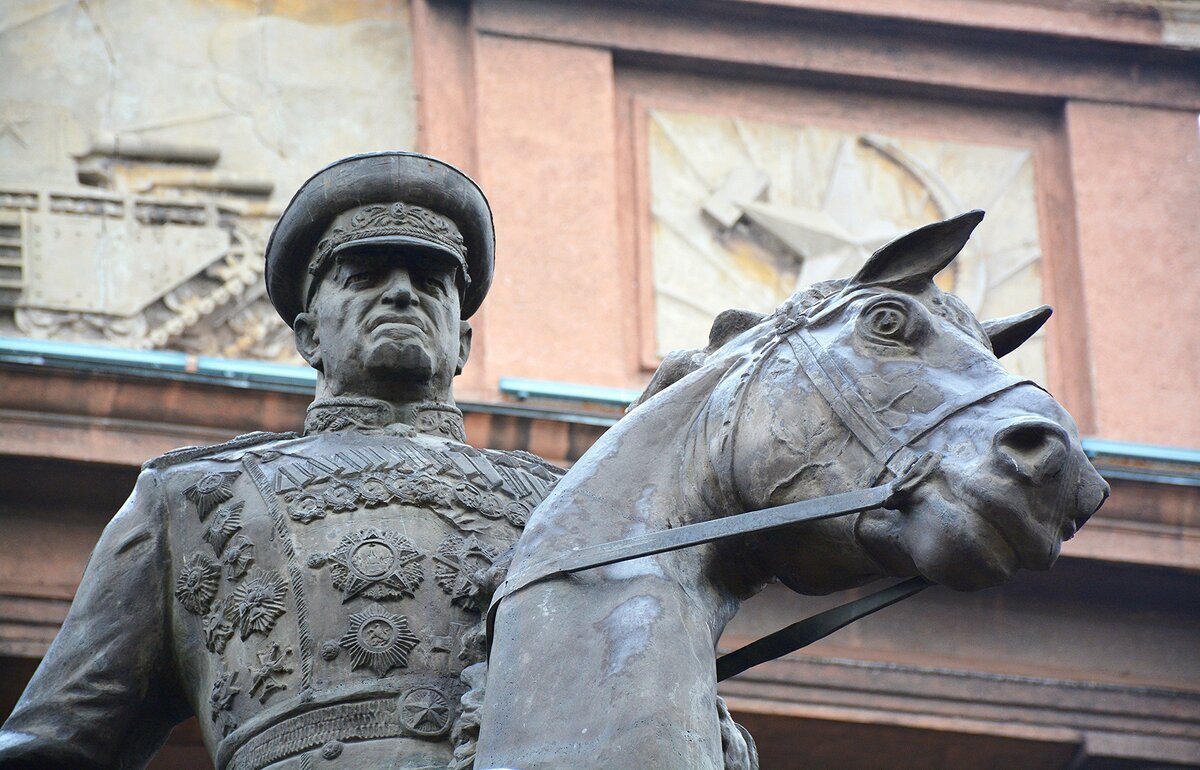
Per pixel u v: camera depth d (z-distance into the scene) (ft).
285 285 12.16
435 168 11.95
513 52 41.16
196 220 38.06
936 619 37.78
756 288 40.57
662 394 10.49
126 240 37.58
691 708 9.34
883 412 9.79
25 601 34.37
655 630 9.52
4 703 34.27
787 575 10.15
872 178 41.98
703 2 42.27
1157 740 37.52
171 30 39.88
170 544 11.21
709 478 10.09
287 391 35.27
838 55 42.63
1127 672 38.06
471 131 40.45
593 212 40.24
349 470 11.15
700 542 9.68
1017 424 9.43
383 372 11.67
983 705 37.11
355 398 11.70
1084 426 40.81
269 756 10.34
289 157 39.17
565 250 39.75
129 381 35.01
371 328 11.67
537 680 9.48
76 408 34.83
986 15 43.16
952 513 9.41
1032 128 43.29
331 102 39.93
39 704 10.94
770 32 42.57
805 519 9.55
